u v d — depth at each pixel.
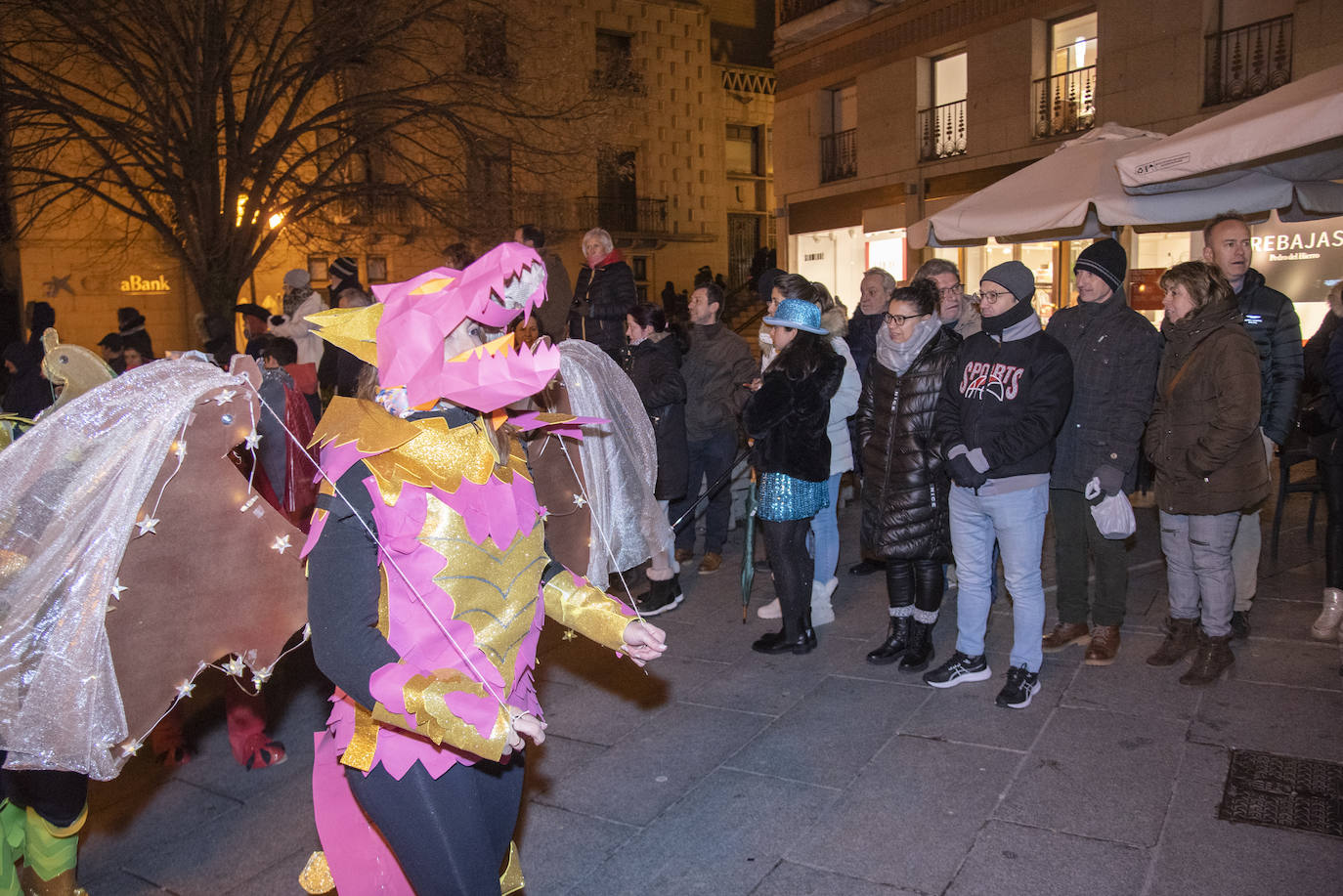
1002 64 15.48
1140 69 13.45
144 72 12.13
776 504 4.68
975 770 3.54
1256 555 4.53
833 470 5.21
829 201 19.53
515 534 1.97
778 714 4.17
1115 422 4.14
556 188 15.17
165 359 2.08
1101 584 4.44
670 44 26.38
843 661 4.75
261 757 4.00
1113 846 2.99
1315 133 4.13
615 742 4.01
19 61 11.41
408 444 1.86
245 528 2.07
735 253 28.92
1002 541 4.05
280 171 14.79
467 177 13.77
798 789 3.51
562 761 3.86
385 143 13.20
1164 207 5.71
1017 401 3.90
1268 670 4.20
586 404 2.92
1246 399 3.83
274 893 3.08
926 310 4.40
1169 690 4.10
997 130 15.68
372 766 1.90
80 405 1.92
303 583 2.17
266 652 2.16
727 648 5.03
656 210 26.56
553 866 3.14
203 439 2.00
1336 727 3.63
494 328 1.95
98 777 1.94
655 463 3.17
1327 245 11.12
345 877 2.08
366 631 1.77
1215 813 3.12
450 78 13.16
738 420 6.45
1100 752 3.59
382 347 1.88
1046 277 15.00
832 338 5.23
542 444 2.80
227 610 2.07
